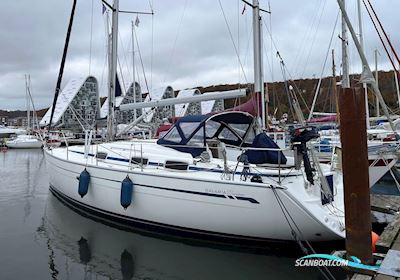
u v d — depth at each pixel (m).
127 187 5.22
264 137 5.09
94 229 5.79
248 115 6.07
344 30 11.78
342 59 11.85
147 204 5.19
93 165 5.96
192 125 5.85
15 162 18.91
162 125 9.09
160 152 5.77
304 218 4.19
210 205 4.65
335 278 3.84
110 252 4.88
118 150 6.25
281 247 4.60
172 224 5.05
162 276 4.16
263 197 4.30
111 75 7.81
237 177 4.67
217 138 6.06
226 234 4.71
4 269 4.35
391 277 3.24
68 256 4.78
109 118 7.82
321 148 9.93
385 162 8.37
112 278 4.12
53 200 7.83
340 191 5.14
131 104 7.55
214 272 4.23
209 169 5.01
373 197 6.78
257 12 7.70
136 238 5.32
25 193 9.26
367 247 3.56
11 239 5.48
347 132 3.56
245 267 4.30
